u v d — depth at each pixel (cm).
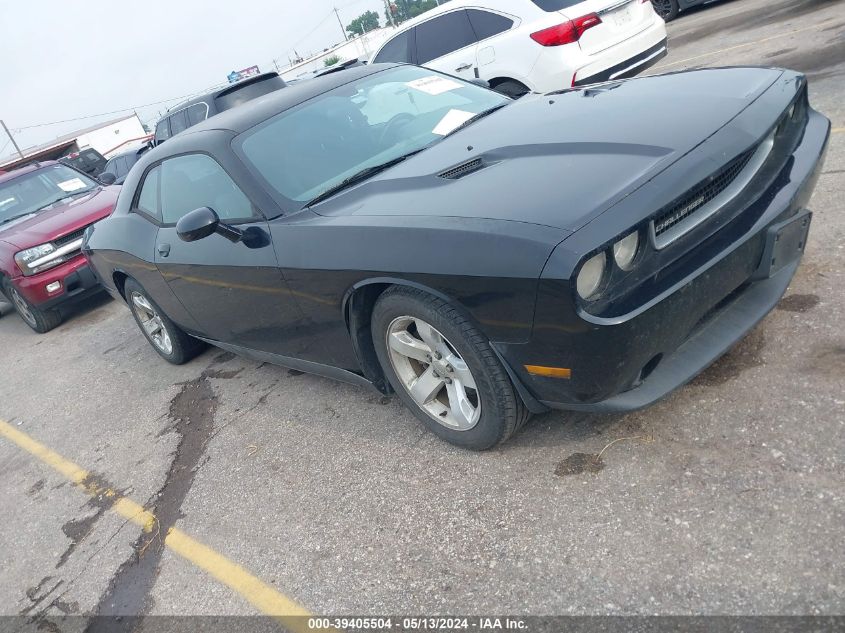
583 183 221
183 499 330
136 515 332
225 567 272
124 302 510
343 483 294
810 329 273
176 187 372
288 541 273
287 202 303
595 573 206
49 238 670
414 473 283
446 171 269
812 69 628
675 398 264
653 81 310
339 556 254
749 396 250
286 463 326
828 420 227
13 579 319
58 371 591
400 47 806
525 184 235
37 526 355
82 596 290
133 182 433
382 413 336
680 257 214
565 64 643
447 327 241
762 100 252
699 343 238
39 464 425
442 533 245
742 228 228
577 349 206
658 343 212
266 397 400
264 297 316
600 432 262
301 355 337
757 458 223
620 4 654
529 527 232
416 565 236
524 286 205
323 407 363
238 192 319
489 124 317
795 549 190
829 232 343
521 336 218
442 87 382
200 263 346
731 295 249
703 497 217
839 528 191
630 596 195
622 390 222
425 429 309
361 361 296
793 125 268
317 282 278
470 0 707
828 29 753
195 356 504
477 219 225
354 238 257
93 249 477
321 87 370
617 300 203
